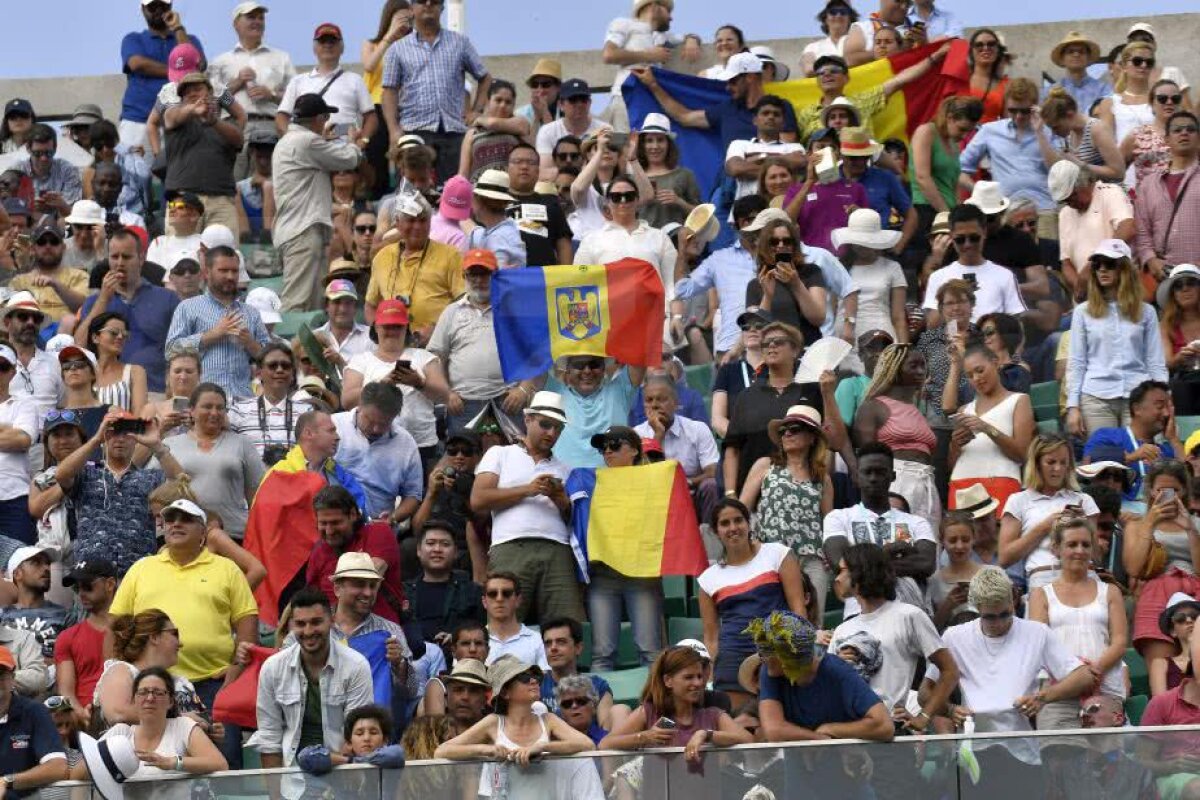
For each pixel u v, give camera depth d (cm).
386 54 9450
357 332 7838
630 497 6619
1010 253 7981
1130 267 7438
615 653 6612
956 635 5941
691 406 7312
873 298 7769
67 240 8956
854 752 5450
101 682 5872
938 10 9894
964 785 5453
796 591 6219
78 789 5497
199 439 6862
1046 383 7775
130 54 9912
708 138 9475
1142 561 6438
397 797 5488
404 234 7900
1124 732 5478
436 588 6481
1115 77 9606
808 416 6594
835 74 9275
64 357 7312
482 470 6675
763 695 5525
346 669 5862
